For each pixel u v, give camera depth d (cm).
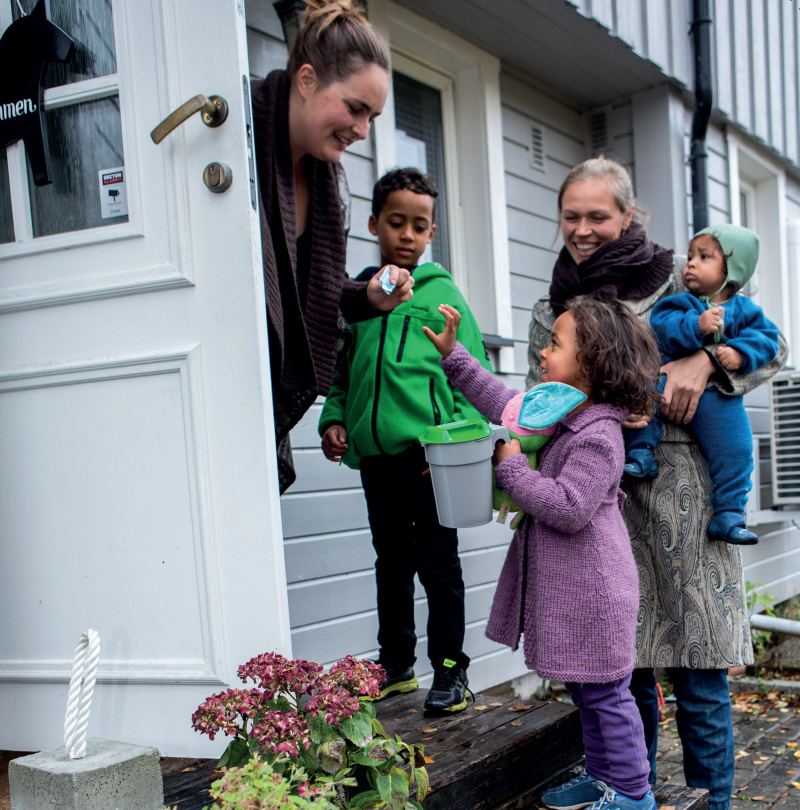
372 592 324
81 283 173
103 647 169
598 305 187
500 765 191
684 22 471
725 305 226
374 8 347
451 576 230
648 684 209
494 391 202
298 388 198
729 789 202
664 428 209
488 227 407
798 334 627
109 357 171
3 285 182
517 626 185
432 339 207
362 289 224
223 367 163
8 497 178
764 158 598
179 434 166
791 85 616
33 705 174
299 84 191
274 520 160
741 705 390
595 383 185
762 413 545
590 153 498
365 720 146
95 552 171
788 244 629
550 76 447
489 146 406
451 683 222
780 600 558
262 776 129
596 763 182
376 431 235
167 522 166
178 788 171
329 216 209
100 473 171
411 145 392
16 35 183
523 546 185
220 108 163
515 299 429
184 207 166
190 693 163
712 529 201
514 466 177
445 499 181
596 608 172
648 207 477
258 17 300
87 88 177
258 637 160
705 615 199
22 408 177
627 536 186
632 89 473
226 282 163
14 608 177
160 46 167
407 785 147
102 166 179
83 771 134
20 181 184
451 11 370
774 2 590
